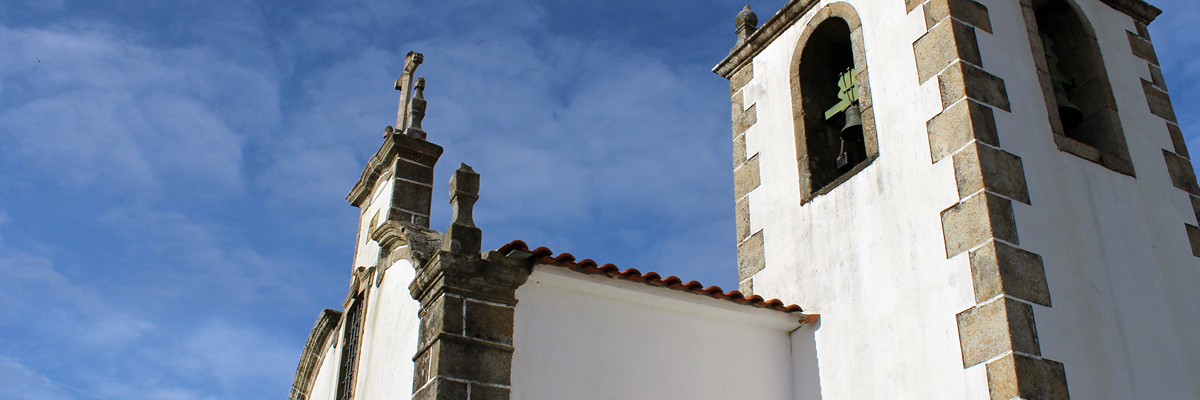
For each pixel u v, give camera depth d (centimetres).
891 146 820
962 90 770
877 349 755
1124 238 777
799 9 1000
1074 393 658
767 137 995
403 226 788
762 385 793
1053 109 820
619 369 718
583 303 730
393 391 711
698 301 770
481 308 677
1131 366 702
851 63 1017
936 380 696
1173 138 907
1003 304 666
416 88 944
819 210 879
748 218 973
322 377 945
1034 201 736
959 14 819
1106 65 916
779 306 815
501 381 660
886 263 778
